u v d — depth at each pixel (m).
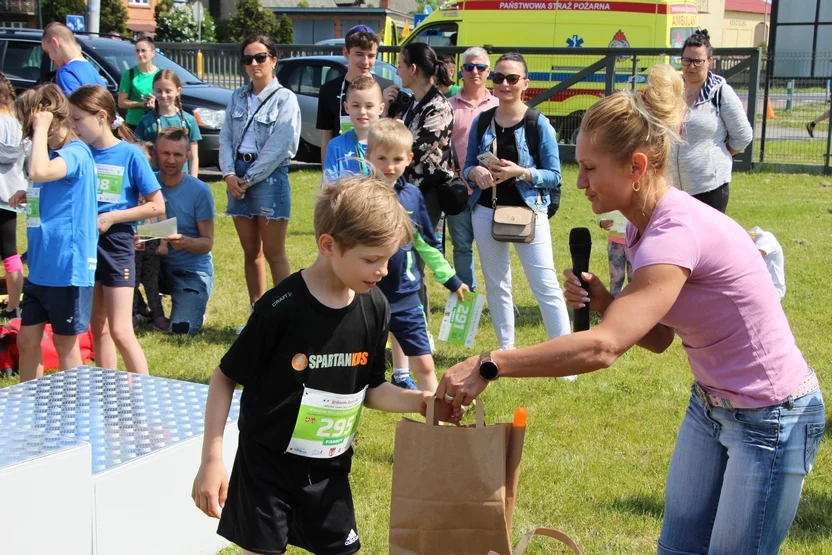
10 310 7.11
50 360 5.89
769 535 2.49
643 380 5.88
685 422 2.68
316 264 2.62
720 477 2.60
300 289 2.59
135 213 4.88
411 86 5.57
